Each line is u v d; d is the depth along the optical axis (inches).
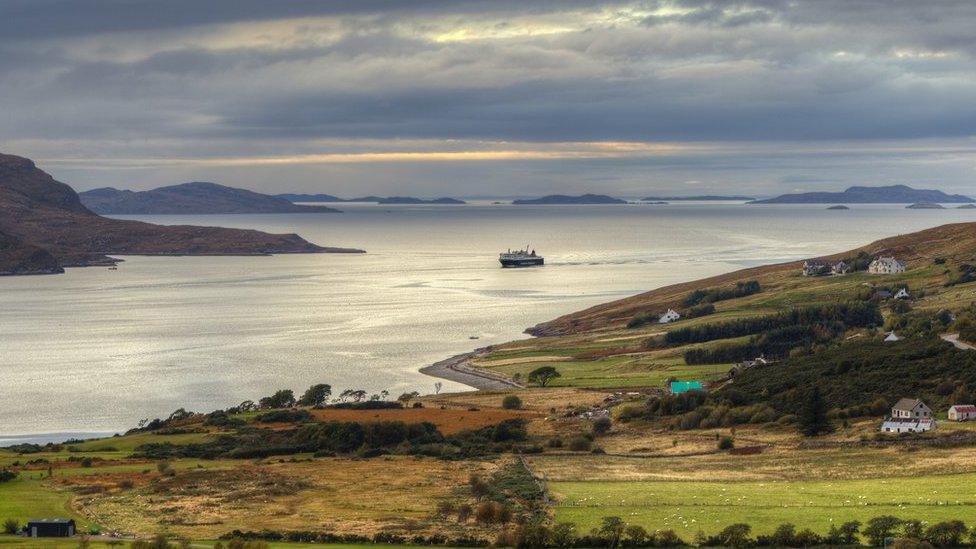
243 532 5187.0
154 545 4702.3
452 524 5388.8
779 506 5521.7
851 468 6550.2
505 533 5039.4
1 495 6092.5
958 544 4672.7
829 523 5098.4
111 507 5836.6
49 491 6264.8
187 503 5954.7
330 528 5300.2
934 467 6392.7
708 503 5674.2
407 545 4982.8
